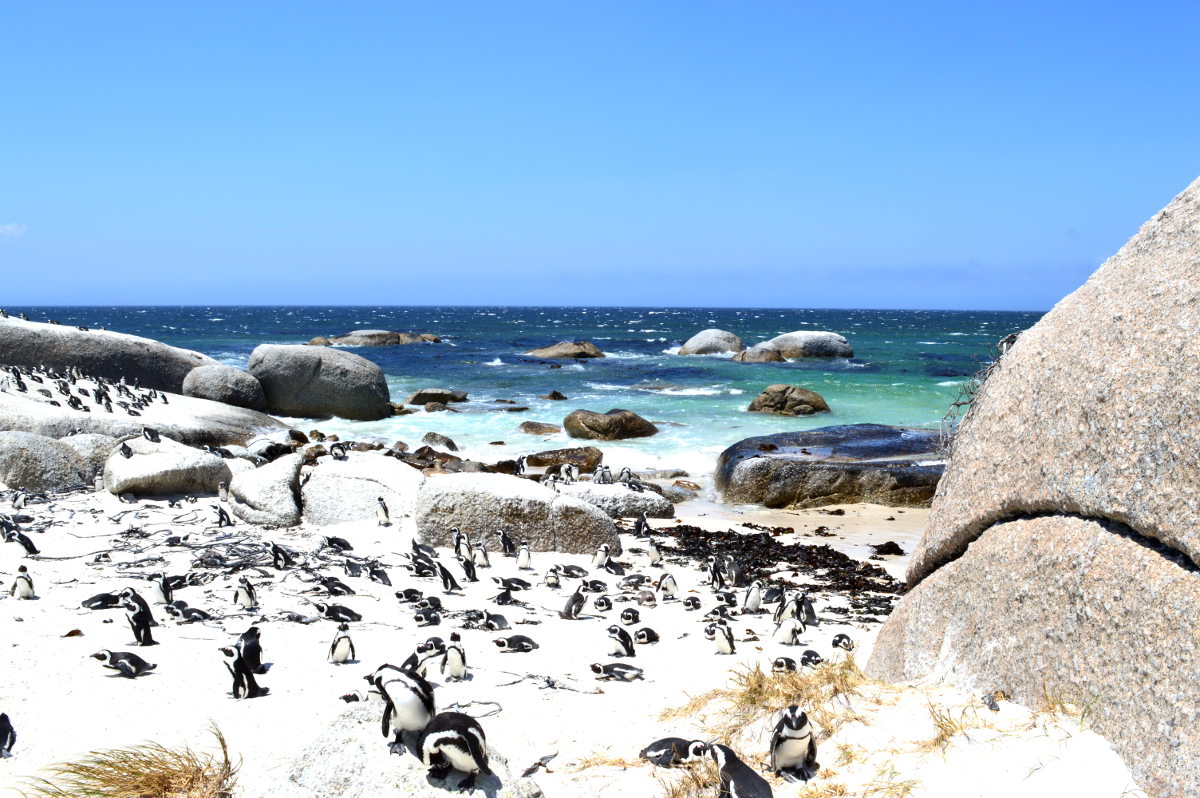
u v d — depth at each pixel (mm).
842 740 5688
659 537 17219
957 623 6453
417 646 8305
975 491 6766
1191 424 4914
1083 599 5289
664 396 37531
